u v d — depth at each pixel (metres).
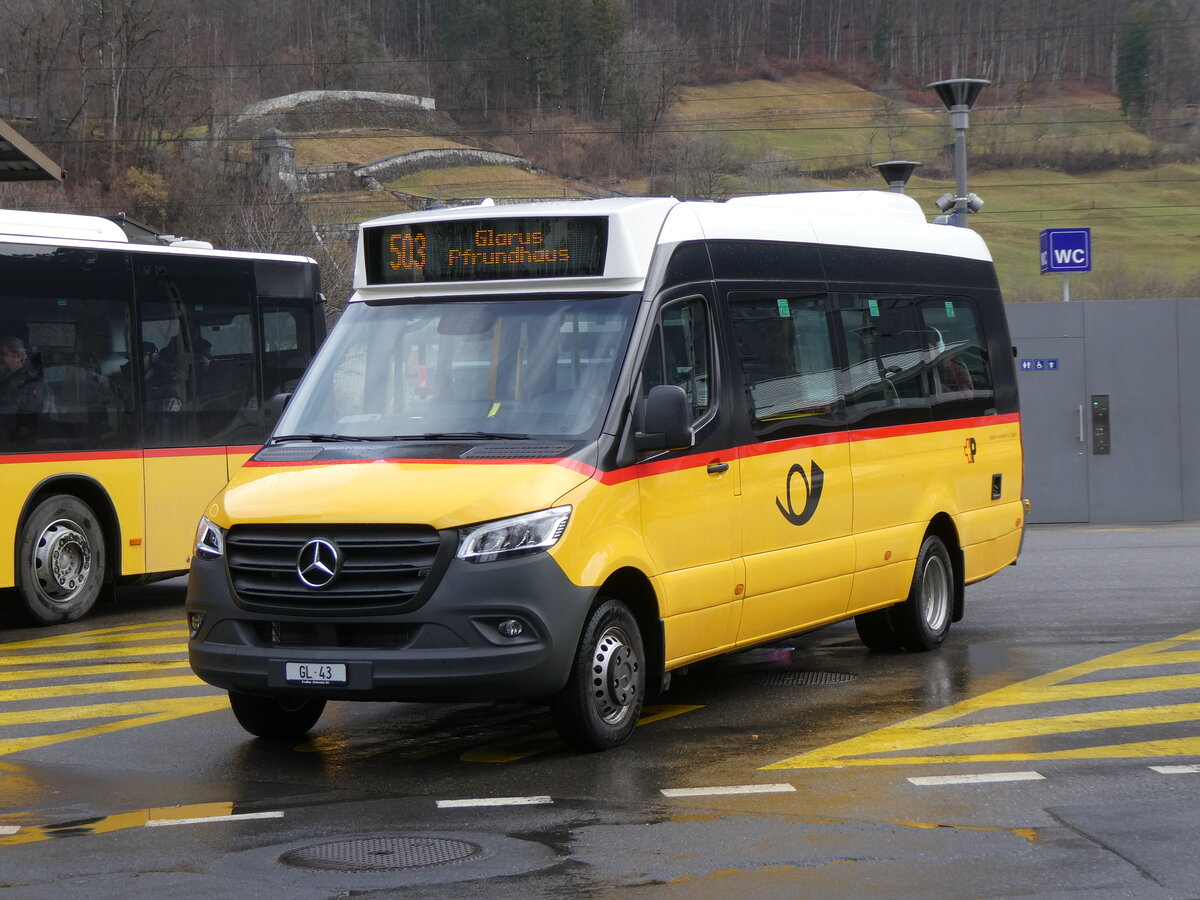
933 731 9.36
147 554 16.38
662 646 9.30
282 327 17.89
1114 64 128.75
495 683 8.28
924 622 12.36
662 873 6.38
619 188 93.06
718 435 9.84
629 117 98.12
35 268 15.40
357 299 10.17
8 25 86.50
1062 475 24.48
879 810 7.42
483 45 119.06
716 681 11.38
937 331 12.82
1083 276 107.94
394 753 9.17
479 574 8.27
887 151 127.06
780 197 11.99
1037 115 126.88
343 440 9.31
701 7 136.88
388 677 8.28
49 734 10.11
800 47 142.62
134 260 16.38
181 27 91.25
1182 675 11.11
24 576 15.21
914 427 12.20
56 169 22.03
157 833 7.29
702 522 9.62
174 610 17.05
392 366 9.64
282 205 80.75
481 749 9.19
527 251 9.62
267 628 8.63
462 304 9.73
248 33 98.88
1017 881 6.18
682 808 7.55
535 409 9.15
